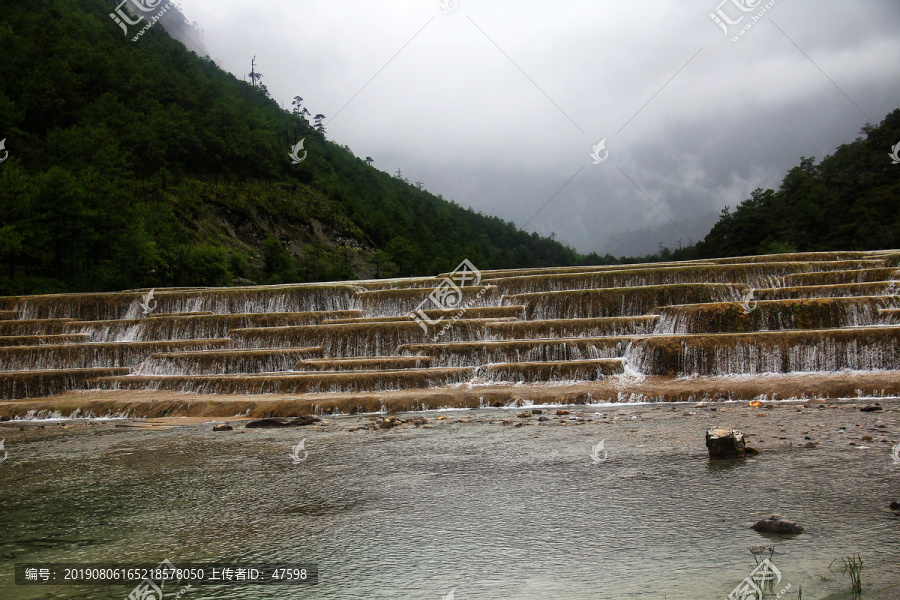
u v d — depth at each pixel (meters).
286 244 196.38
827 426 27.61
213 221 178.12
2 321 61.84
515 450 26.08
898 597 11.74
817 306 46.34
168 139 183.38
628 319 50.19
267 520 18.25
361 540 16.36
